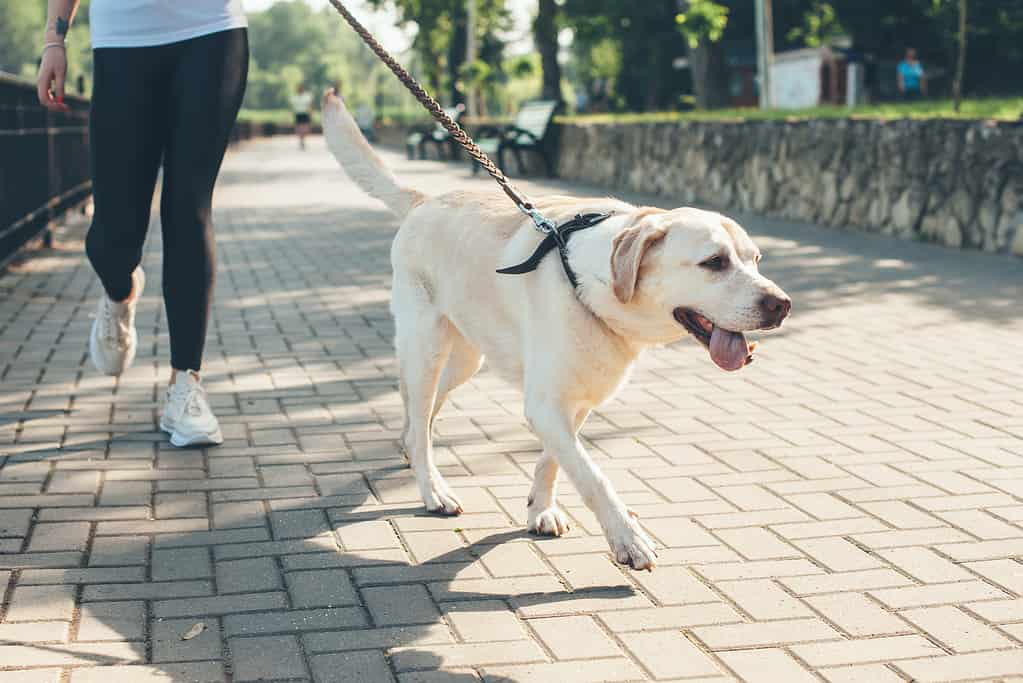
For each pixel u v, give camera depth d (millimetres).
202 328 4488
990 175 10242
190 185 4402
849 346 6590
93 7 4336
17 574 3172
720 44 26891
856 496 3992
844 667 2711
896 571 3320
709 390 5566
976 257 10070
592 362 3188
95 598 3041
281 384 5531
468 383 5633
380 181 4109
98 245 4551
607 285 3055
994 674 2678
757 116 15781
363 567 3312
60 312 7211
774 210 14078
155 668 2656
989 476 4223
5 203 8656
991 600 3115
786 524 3711
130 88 4316
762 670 2693
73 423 4707
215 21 4367
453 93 42875
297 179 21078
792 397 5426
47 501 3764
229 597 3076
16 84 9078
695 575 3283
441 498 3795
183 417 4430
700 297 2914
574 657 2754
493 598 3109
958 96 13086
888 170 11727
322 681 2619
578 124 21078
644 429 4863
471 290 3582
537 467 3629
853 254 10383
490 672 2672
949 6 27594
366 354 6246
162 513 3703
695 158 16156
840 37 33219
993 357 6301
